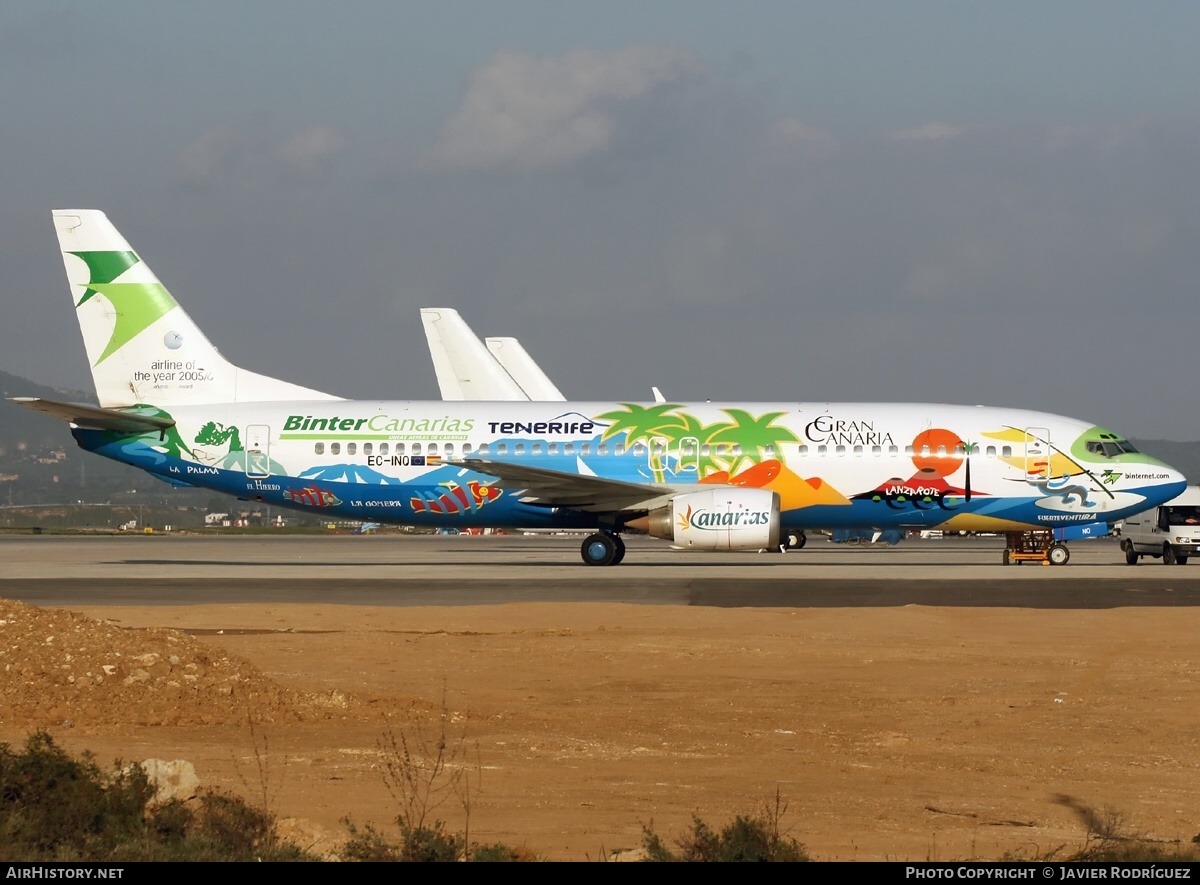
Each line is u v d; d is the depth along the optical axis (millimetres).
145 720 58188
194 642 66938
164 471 168500
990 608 108875
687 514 157500
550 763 51312
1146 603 115875
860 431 165250
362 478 165500
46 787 37875
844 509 165375
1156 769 52250
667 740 56750
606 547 170125
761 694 68500
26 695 59125
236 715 59625
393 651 82312
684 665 77750
